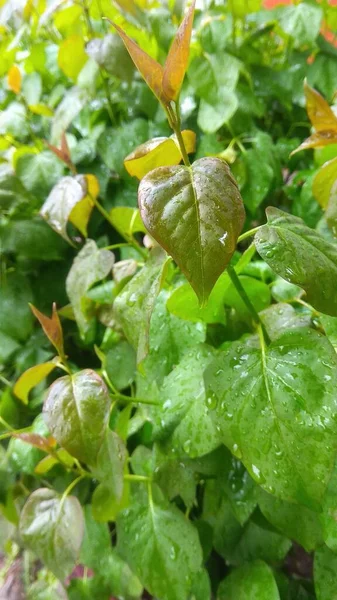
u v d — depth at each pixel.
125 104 0.29
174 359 0.20
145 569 0.20
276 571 0.23
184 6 0.28
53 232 0.29
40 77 0.32
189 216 0.11
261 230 0.14
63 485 0.27
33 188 0.28
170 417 0.17
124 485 0.21
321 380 0.13
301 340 0.14
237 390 0.14
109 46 0.24
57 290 0.31
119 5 0.25
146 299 0.15
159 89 0.13
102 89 0.29
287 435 0.13
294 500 0.13
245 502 0.18
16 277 0.31
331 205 0.17
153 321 0.20
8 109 0.32
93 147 0.29
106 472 0.18
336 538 0.15
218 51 0.26
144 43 0.27
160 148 0.15
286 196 0.30
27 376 0.20
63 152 0.23
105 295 0.25
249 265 0.23
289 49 0.31
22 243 0.28
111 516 0.21
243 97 0.28
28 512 0.20
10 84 0.31
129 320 0.16
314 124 0.19
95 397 0.16
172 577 0.19
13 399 0.30
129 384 0.25
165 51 0.27
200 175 0.12
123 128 0.29
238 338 0.21
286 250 0.13
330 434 0.13
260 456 0.13
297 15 0.28
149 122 0.29
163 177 0.12
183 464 0.19
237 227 0.11
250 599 0.20
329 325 0.16
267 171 0.26
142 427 0.24
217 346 0.21
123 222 0.23
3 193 0.28
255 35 0.30
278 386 0.14
